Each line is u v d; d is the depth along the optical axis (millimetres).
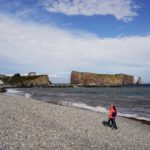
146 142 18891
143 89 139000
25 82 168500
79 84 183125
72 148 14516
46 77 176125
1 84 165125
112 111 23297
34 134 16344
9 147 13008
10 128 17047
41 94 86188
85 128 21109
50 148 13883
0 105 28500
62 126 20562
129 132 22188
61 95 82438
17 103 32781
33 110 27547
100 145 16281
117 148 16203
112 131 21547
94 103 54625
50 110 29562
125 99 68812
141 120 30906
